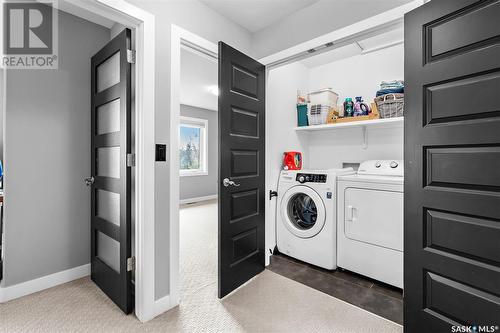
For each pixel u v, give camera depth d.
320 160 3.11
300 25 1.98
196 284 2.04
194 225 3.88
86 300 1.79
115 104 1.76
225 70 1.78
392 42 2.48
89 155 2.21
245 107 1.98
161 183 1.63
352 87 2.85
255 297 1.84
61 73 2.04
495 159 1.07
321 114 2.70
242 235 2.00
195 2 1.82
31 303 1.75
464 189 1.16
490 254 1.09
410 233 1.35
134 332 1.45
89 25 2.19
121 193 1.63
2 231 1.88
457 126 1.17
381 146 2.64
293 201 2.61
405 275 1.37
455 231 1.19
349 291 1.93
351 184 2.15
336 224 2.26
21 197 1.86
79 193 2.15
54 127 2.01
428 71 1.27
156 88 1.58
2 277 1.82
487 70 1.08
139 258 1.55
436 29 1.24
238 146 1.91
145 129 1.52
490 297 1.09
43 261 1.96
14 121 1.82
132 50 1.58
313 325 1.54
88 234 2.21
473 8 1.12
